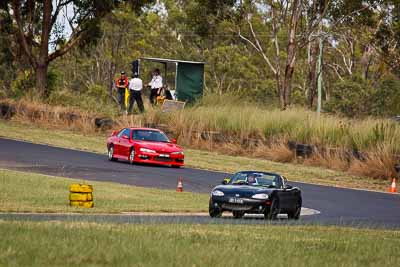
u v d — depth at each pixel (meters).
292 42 162.12
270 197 63.22
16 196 66.88
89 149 120.44
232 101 145.50
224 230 47.31
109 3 165.00
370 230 54.81
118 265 31.45
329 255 38.34
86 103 153.00
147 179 90.25
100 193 73.00
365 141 115.38
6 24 165.75
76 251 33.28
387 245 44.38
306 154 117.56
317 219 66.81
